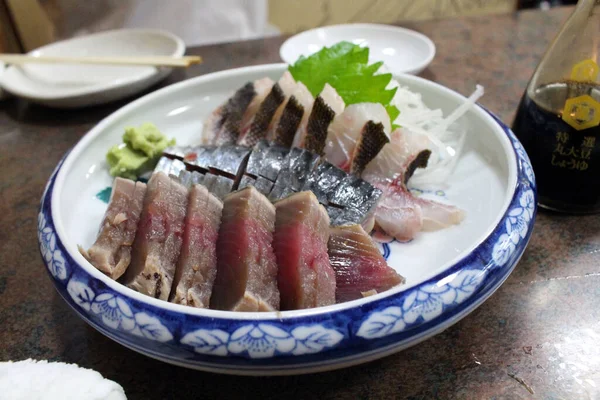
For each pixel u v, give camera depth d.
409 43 0.52
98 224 0.36
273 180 0.34
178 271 0.30
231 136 0.39
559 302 0.31
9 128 0.47
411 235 0.34
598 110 0.32
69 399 0.26
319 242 0.30
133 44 0.56
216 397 0.28
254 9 0.72
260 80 0.41
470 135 0.39
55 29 0.69
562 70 0.34
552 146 0.34
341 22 0.94
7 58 0.50
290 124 0.37
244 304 0.28
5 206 0.39
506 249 0.29
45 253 0.30
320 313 0.27
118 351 0.30
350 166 0.36
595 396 0.27
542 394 0.28
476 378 0.28
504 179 0.35
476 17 0.59
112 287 0.28
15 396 0.26
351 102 0.40
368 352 0.27
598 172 0.33
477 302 0.28
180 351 0.27
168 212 0.31
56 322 0.32
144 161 0.39
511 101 0.45
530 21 0.57
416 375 0.29
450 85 0.48
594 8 0.33
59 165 0.36
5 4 0.65
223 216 0.31
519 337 0.30
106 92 0.47
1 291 0.33
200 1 0.67
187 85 0.43
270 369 0.26
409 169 0.36
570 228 0.34
